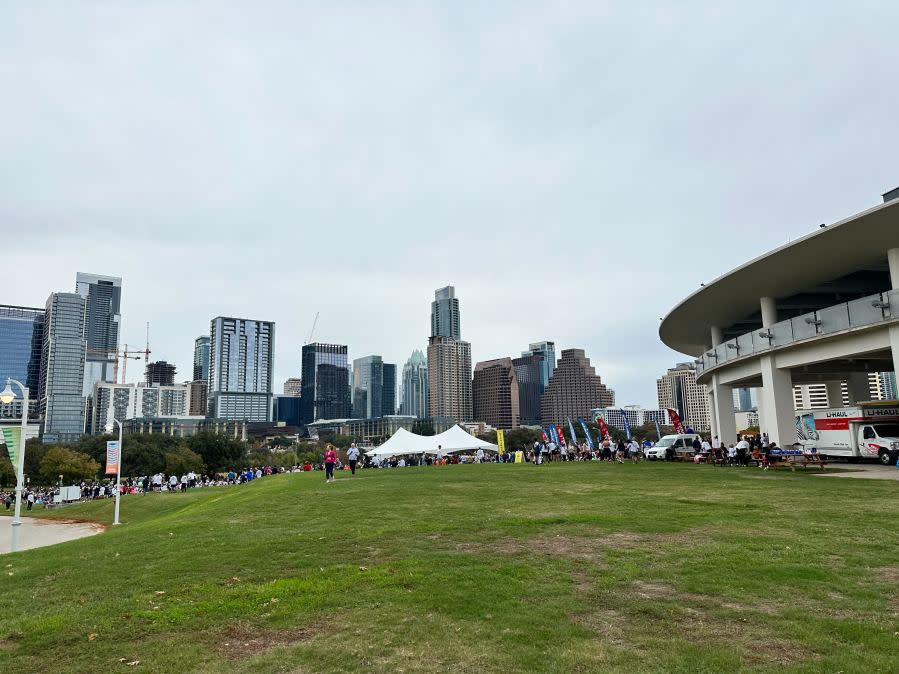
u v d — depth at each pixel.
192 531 13.80
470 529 11.91
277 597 7.53
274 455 165.00
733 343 38.41
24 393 19.44
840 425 32.84
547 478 25.45
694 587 7.51
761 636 5.88
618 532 11.34
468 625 6.30
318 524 13.42
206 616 6.88
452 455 57.12
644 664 5.25
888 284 35.47
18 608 7.73
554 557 9.32
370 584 7.95
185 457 101.44
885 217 25.22
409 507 15.91
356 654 5.64
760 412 45.06
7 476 101.38
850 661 5.21
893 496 16.52
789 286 35.50
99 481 103.38
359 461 58.22
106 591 8.31
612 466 34.66
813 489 18.67
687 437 44.09
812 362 31.75
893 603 6.84
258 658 5.62
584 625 6.25
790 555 9.16
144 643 6.11
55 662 5.70
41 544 27.33
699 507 14.69
